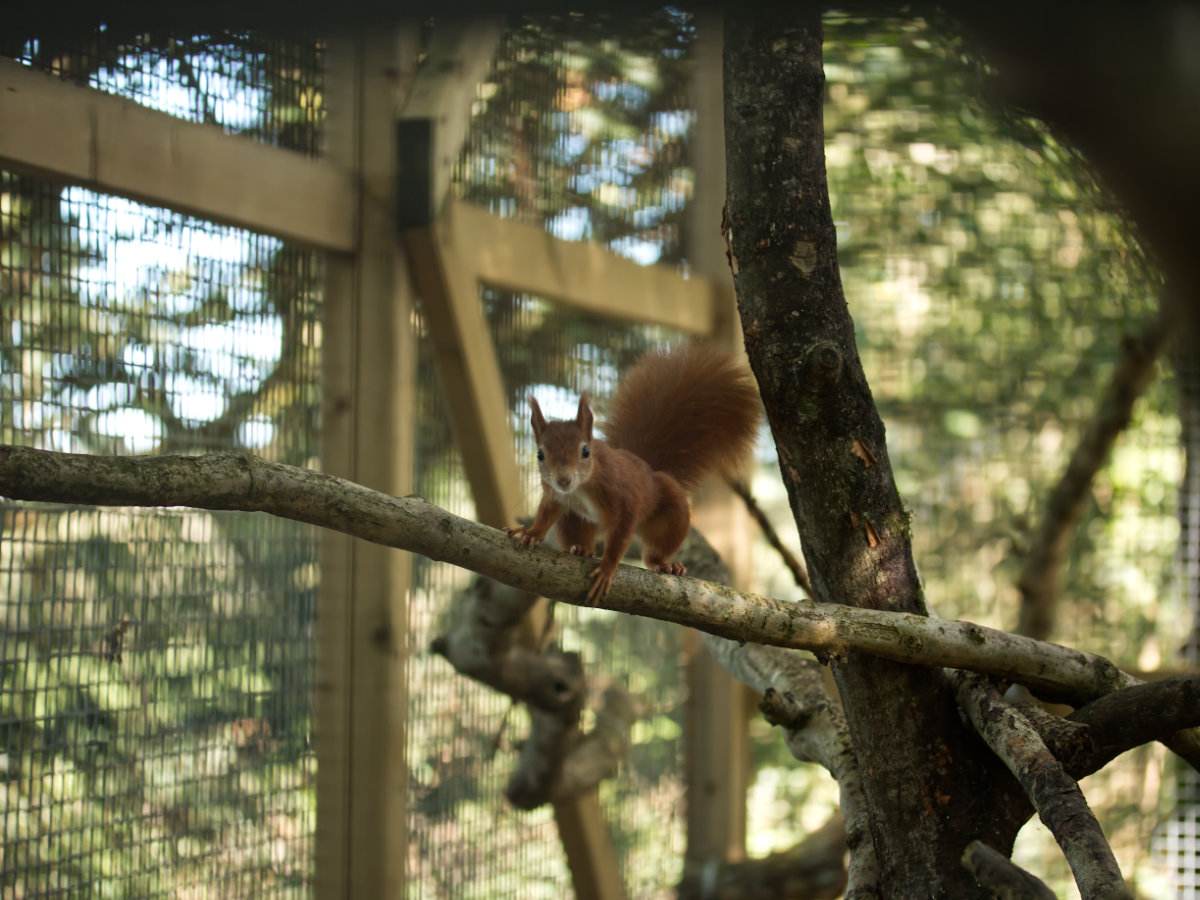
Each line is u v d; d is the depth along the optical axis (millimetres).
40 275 2768
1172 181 834
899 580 2387
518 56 4230
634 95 4922
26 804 2691
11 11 1350
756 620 2225
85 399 2863
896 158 6348
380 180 3520
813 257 2295
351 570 3434
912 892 2369
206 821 3074
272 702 3285
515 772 4012
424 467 3908
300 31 1351
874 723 2412
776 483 7164
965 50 1941
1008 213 6273
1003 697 2422
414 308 3654
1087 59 842
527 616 3930
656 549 3107
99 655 2867
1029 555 5273
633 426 3338
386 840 3318
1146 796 5570
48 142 2605
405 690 3463
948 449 6266
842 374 2275
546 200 4375
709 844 5020
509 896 4219
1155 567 5633
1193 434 5270
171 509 3072
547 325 4418
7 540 2703
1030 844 5785
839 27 3992
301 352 3439
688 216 5289
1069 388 6109
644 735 4910
